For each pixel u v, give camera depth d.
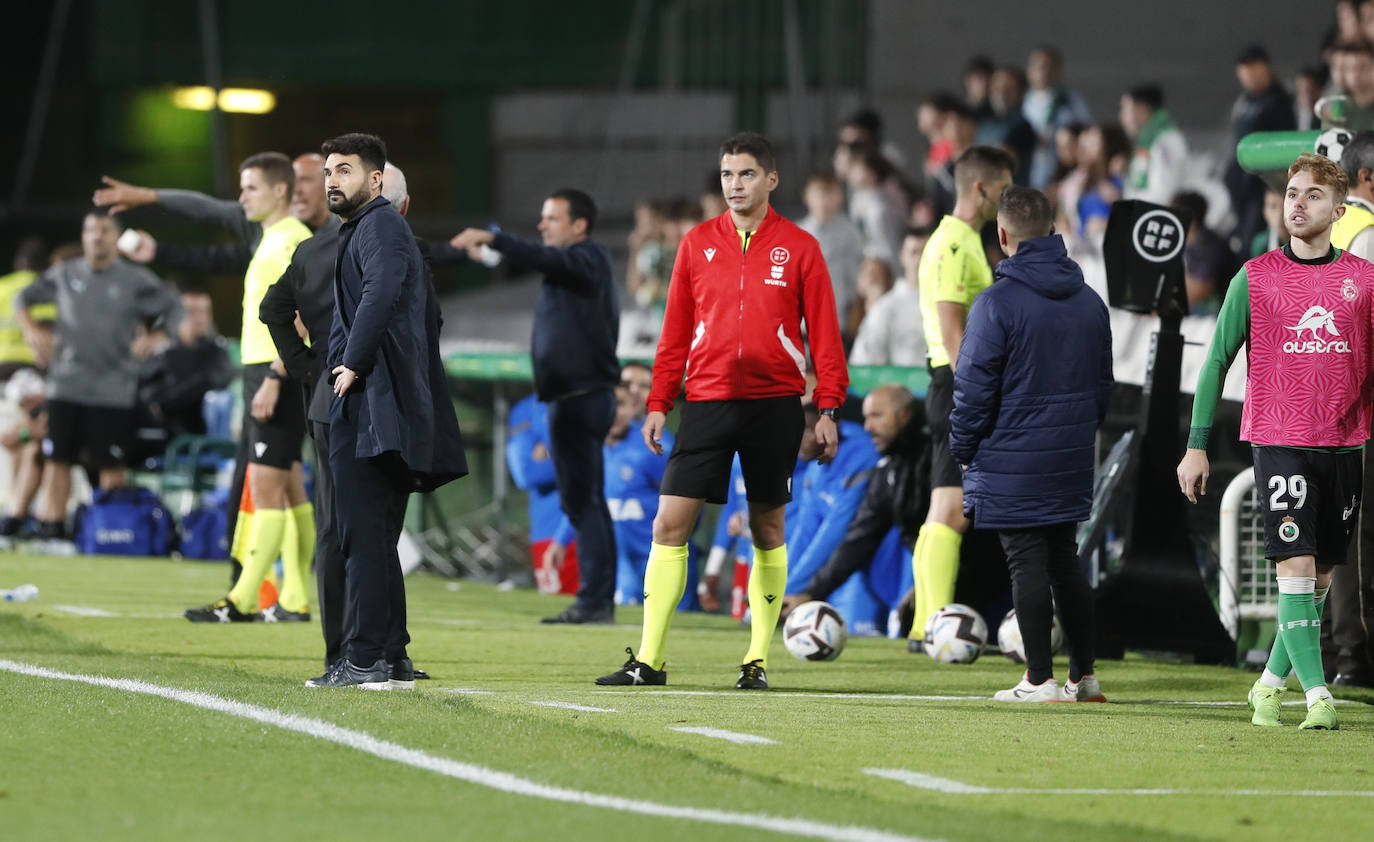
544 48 70.50
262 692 18.47
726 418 21.27
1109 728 17.78
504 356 40.19
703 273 21.42
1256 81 41.22
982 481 20.56
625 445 36.91
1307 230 18.36
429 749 15.03
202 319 48.72
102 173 72.94
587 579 30.38
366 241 19.16
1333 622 23.67
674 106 67.44
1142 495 25.89
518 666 23.23
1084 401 20.41
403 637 20.16
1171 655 27.09
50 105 72.69
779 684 21.97
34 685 18.77
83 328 44.88
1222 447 30.95
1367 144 21.69
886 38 63.53
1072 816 13.02
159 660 22.36
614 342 30.05
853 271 42.97
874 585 30.47
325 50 71.69
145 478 49.88
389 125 72.94
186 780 13.62
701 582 36.00
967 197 25.42
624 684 21.25
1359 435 18.34
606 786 13.57
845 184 51.06
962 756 15.60
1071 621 20.70
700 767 14.42
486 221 68.94
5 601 30.86
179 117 72.94
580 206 29.78
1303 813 13.42
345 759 14.56
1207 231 38.50
